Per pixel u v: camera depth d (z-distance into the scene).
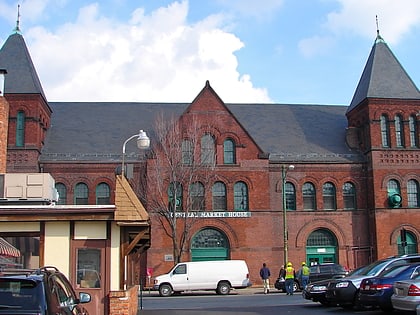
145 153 41.16
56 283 9.78
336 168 43.22
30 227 14.85
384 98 43.00
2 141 24.72
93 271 14.86
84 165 41.00
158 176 38.69
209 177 39.81
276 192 42.16
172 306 24.78
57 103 47.25
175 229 37.47
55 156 41.03
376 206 41.69
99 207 14.60
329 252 42.12
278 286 36.28
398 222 41.72
